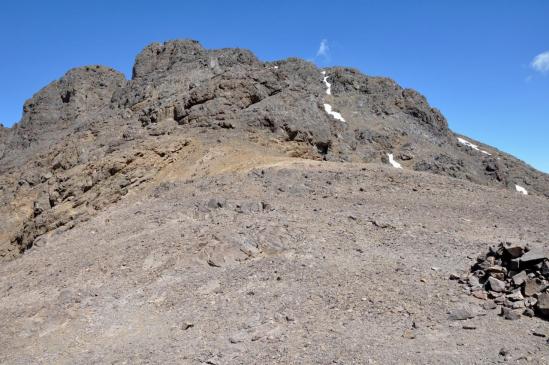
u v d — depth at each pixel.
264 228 22.27
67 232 31.89
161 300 17.83
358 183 32.75
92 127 64.56
